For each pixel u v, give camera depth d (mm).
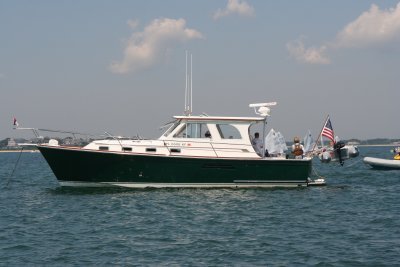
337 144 40438
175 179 25875
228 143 26297
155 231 17547
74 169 25547
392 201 24562
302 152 28062
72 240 16375
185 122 26109
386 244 15523
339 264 13469
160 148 25781
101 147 25641
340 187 29844
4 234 17422
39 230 17984
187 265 13539
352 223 18938
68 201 23703
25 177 42781
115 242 16031
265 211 21328
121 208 21812
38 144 25625
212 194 25078
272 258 14133
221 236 16812
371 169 48094
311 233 17219
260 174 26453
